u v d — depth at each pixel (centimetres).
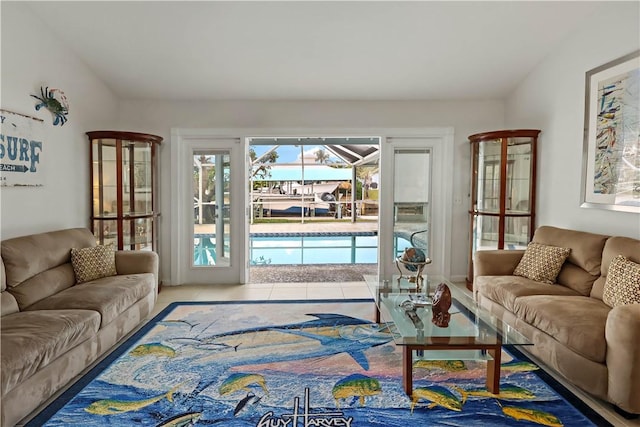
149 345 313
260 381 256
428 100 503
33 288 292
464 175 511
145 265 384
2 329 231
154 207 481
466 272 519
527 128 455
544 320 270
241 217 511
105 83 460
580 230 370
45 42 360
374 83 464
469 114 505
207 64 426
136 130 495
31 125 343
